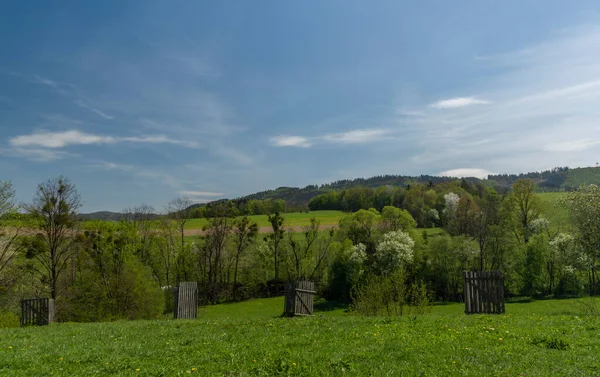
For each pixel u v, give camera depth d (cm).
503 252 7200
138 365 1080
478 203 8725
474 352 1050
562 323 1490
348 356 1051
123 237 5338
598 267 4950
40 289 4603
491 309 2092
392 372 914
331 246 7788
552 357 995
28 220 4481
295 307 2405
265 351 1134
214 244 7862
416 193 10600
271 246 8331
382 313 3000
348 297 7381
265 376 934
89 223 5309
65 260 4819
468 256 7162
